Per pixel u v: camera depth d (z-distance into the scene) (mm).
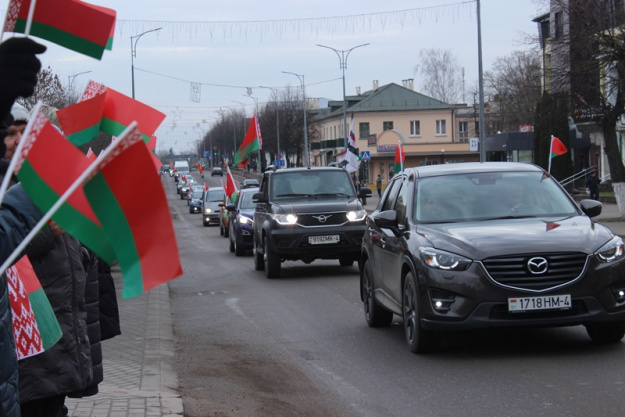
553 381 7289
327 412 6586
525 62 73062
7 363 2930
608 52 31234
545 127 47875
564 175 47781
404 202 9922
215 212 44281
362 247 11141
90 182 2020
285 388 7484
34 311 3793
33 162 2154
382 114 90938
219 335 10609
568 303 8070
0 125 2629
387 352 8984
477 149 44094
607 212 35906
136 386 7207
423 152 80938
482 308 8055
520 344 9055
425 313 8352
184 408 6633
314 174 18453
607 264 8234
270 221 17344
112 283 6188
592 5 31750
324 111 110375
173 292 15953
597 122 32250
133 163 2016
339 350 9242
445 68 102688
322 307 12812
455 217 9320
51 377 4379
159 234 2039
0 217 2754
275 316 12086
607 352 8398
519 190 9656
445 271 8188
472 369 7922
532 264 8086
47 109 4535
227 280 17656
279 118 80875
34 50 2447
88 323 5199
